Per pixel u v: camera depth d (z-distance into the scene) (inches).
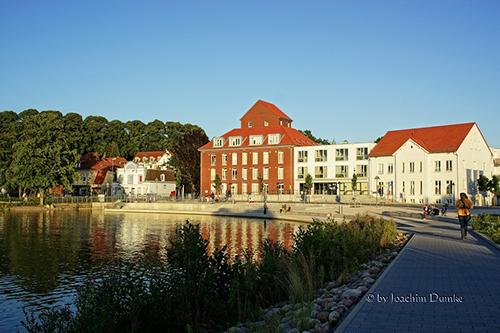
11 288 874.1
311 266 599.8
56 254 1269.7
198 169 4146.2
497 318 392.5
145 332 465.7
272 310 491.5
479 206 2802.7
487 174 3193.9
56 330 474.9
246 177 3742.6
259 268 581.6
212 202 3203.7
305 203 2989.7
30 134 3592.5
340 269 663.1
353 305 455.8
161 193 4601.4
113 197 3713.1
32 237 1673.2
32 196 3863.2
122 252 1305.4
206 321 498.0
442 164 2955.2
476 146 3095.5
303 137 4003.4
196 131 4266.7
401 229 1381.6
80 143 5344.5
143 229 1975.9
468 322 380.2
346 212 2310.5
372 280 566.6
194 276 503.2
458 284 535.2
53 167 3403.1
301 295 512.4
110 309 444.1
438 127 3198.8
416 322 381.1
